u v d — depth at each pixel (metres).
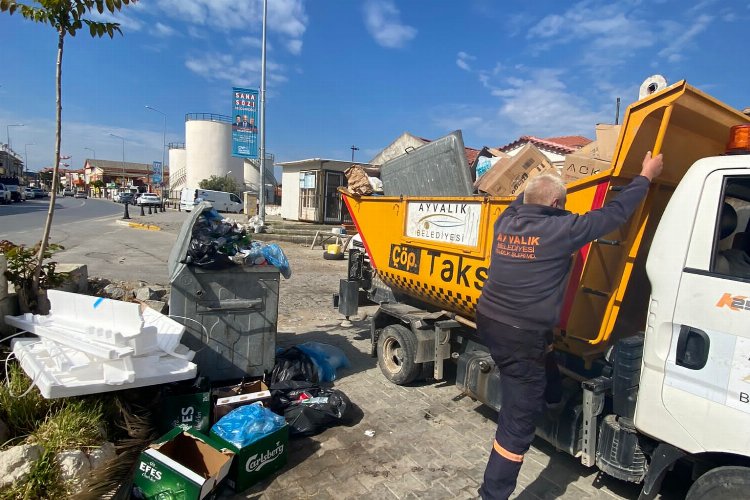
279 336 6.59
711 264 2.36
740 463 2.33
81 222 23.03
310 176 22.02
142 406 3.48
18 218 23.52
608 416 3.03
